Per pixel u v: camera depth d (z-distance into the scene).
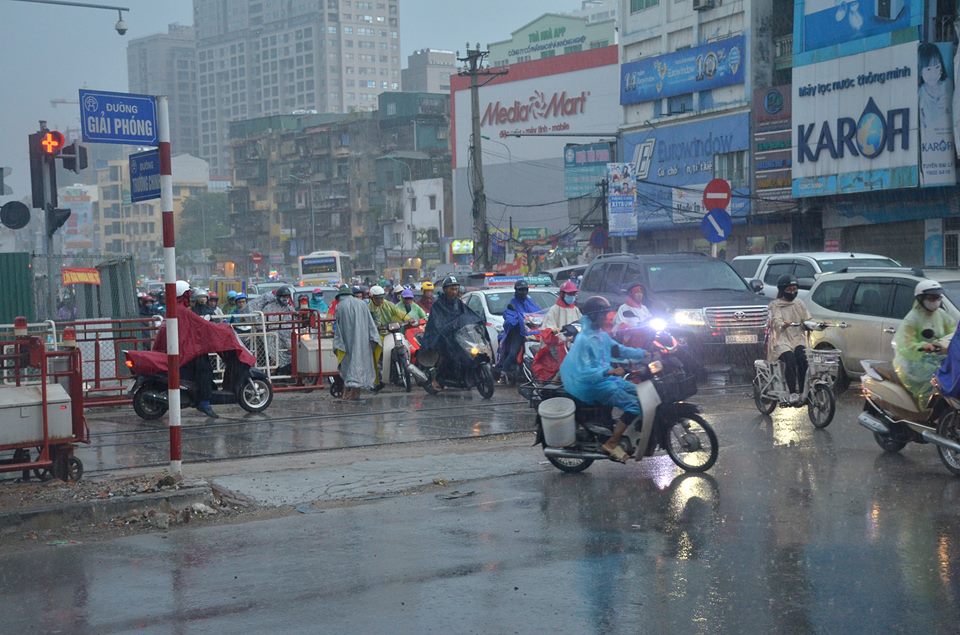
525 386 10.12
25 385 9.41
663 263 18.50
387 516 8.10
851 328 15.02
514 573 6.34
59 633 5.48
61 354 9.20
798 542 6.86
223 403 15.10
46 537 7.73
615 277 18.98
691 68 51.69
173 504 8.34
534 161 78.06
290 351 18.44
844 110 39.31
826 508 7.84
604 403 9.41
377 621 5.51
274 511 8.48
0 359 9.34
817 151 40.72
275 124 124.50
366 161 111.88
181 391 14.55
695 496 8.41
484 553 6.85
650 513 7.86
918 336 9.78
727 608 5.54
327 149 115.25
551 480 9.38
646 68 54.84
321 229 116.19
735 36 49.09
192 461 11.05
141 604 5.94
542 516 7.91
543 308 20.67
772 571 6.21
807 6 40.97
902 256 39.25
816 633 5.14
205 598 6.02
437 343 16.75
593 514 7.91
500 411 14.76
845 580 5.99
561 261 62.38
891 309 14.59
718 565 6.37
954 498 8.12
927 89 35.94
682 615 5.46
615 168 40.22
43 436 8.97
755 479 9.04
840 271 15.62
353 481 9.52
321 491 9.14
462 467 10.10
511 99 79.44
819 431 11.79
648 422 9.19
